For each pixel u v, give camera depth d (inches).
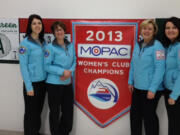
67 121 87.9
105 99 90.5
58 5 87.6
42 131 98.3
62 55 80.4
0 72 96.3
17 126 100.3
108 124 92.2
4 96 98.4
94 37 87.0
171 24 69.5
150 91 73.5
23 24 90.7
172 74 71.7
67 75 79.7
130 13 83.8
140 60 74.8
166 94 75.2
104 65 88.2
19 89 96.5
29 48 79.0
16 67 94.9
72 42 88.7
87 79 90.4
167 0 81.0
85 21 86.6
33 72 80.7
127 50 85.7
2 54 94.2
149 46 73.5
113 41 86.1
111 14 84.9
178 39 70.6
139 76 76.2
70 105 86.8
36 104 84.4
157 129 80.3
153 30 73.5
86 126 94.4
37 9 89.1
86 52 88.5
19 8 90.2
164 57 73.2
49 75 82.7
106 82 89.4
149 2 82.2
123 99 89.1
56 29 78.7
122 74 87.7
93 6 85.4
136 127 82.0
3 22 92.0
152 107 77.7
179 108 71.6
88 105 92.3
